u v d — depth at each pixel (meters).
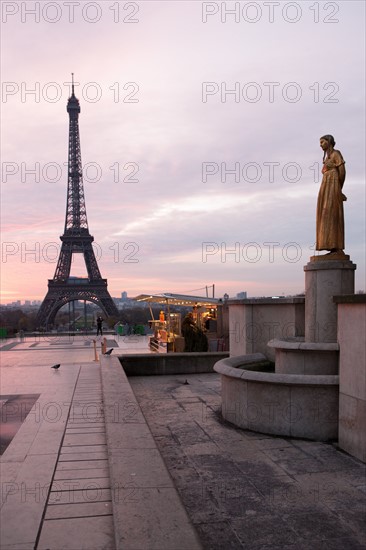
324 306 9.41
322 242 9.53
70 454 7.22
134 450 6.14
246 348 12.26
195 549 3.71
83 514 5.16
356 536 4.73
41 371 16.78
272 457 7.07
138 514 4.32
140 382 13.68
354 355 7.12
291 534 4.78
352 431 7.15
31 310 156.75
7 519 5.06
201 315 26.52
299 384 7.90
